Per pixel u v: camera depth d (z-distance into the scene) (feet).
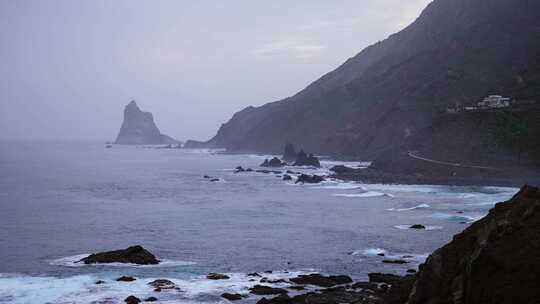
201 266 169.99
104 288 142.92
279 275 158.61
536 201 105.19
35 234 226.17
